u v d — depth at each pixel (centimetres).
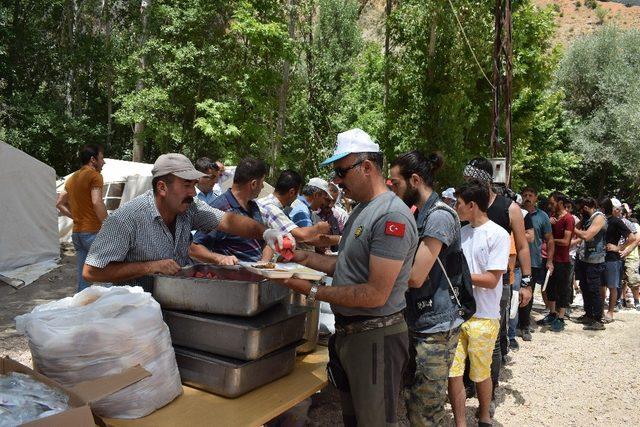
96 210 606
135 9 2319
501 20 955
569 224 861
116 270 324
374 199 294
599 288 881
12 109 2123
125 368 272
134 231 329
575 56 4047
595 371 647
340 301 283
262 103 2009
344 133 302
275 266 305
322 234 447
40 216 1120
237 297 301
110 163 1425
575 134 3712
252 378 313
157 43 2008
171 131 2006
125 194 1356
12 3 2273
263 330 307
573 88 4072
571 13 12412
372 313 291
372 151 296
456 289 366
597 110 3872
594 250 879
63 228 1359
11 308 794
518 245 553
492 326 419
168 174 328
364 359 291
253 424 278
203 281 309
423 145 1741
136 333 275
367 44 2956
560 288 873
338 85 3077
